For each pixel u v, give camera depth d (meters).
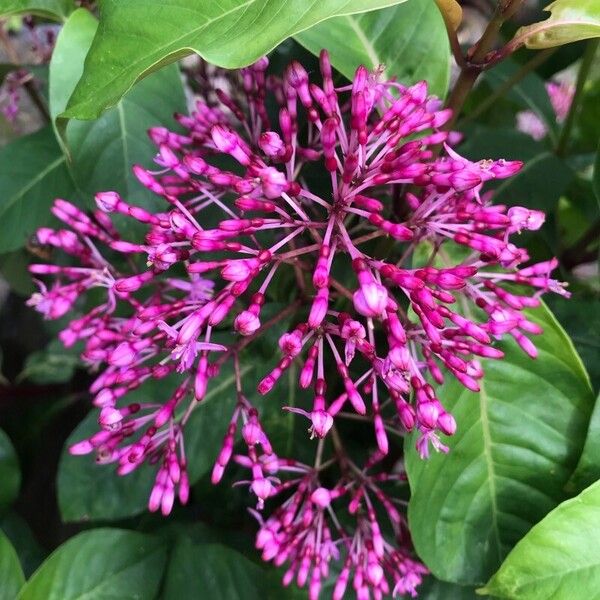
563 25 0.14
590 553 0.14
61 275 0.22
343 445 0.20
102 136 0.19
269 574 0.18
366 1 0.11
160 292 0.18
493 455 0.16
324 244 0.13
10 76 0.27
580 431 0.16
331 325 0.14
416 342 0.15
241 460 0.15
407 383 0.13
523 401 0.16
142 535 0.20
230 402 0.20
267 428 0.20
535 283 0.15
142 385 0.20
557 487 0.16
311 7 0.11
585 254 0.25
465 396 0.16
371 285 0.12
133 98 0.19
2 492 0.22
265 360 0.18
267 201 0.14
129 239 0.19
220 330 0.21
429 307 0.13
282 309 0.18
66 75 0.18
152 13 0.12
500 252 0.13
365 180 0.14
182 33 0.11
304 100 0.14
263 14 0.11
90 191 0.19
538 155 0.22
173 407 0.16
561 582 0.14
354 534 0.17
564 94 0.33
